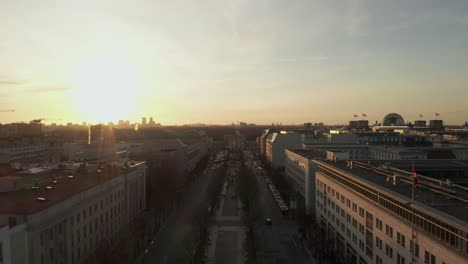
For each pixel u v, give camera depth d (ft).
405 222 234.79
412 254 224.53
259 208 537.65
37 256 236.02
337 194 376.07
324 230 417.28
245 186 591.37
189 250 356.59
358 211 315.58
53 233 257.75
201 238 394.52
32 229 230.89
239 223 474.90
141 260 339.98
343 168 391.65
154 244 385.91
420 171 435.53
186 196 636.48
